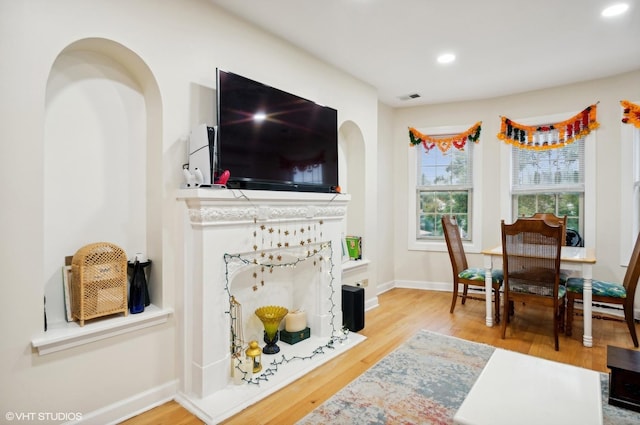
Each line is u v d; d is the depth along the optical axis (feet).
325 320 9.46
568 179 13.28
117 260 6.26
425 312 12.31
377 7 7.99
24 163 5.17
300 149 8.95
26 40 5.17
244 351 8.30
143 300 6.68
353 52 10.31
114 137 6.73
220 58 7.84
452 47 10.03
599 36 9.38
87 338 5.75
